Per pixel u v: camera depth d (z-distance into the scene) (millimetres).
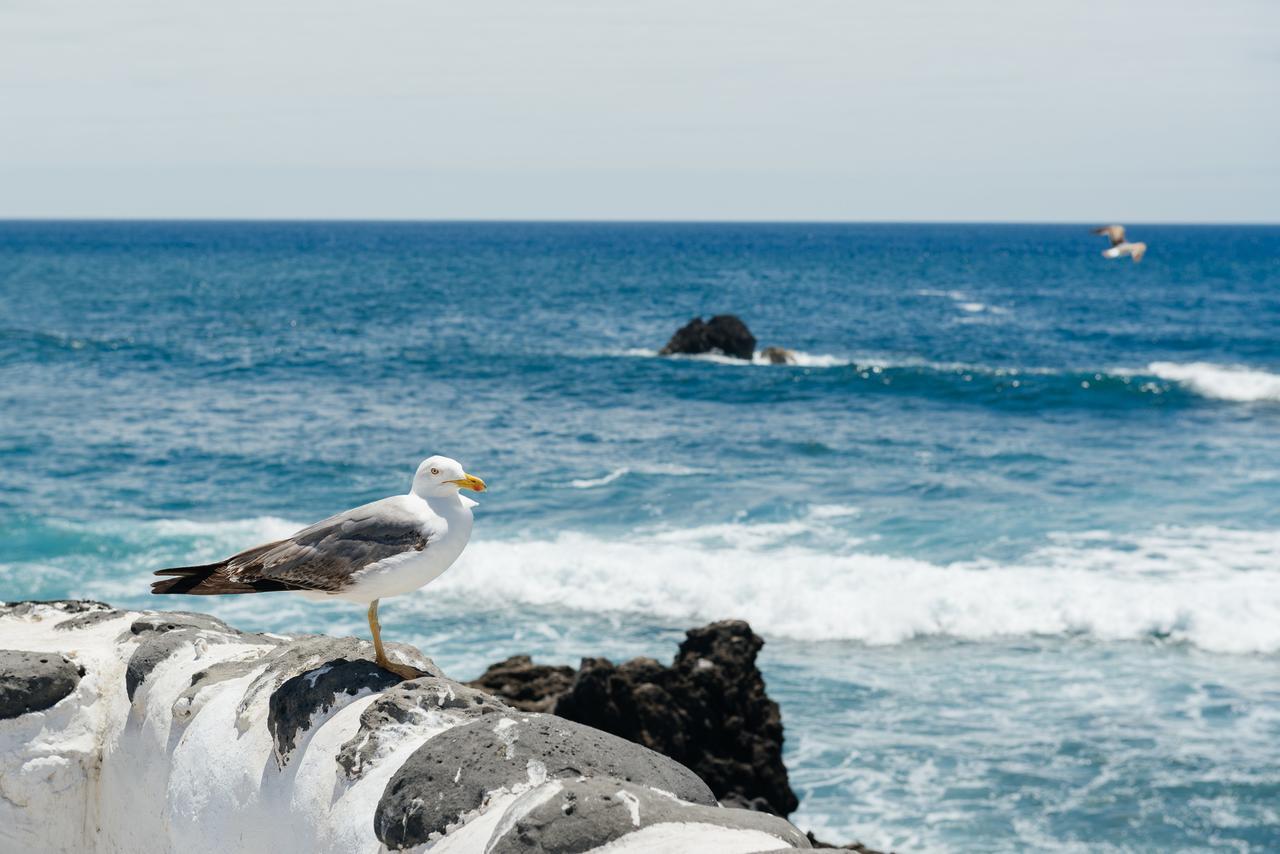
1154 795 13922
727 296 99188
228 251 188000
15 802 4602
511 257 171875
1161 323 76375
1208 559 22125
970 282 119750
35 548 23750
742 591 20547
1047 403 42469
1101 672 17469
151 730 4430
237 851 3928
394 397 43406
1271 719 15820
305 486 29469
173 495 28375
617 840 2889
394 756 3590
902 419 39750
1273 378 46219
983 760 14773
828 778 14406
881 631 19188
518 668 14781
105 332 65625
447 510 4184
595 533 24688
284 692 4012
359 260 160000
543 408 41500
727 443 35031
